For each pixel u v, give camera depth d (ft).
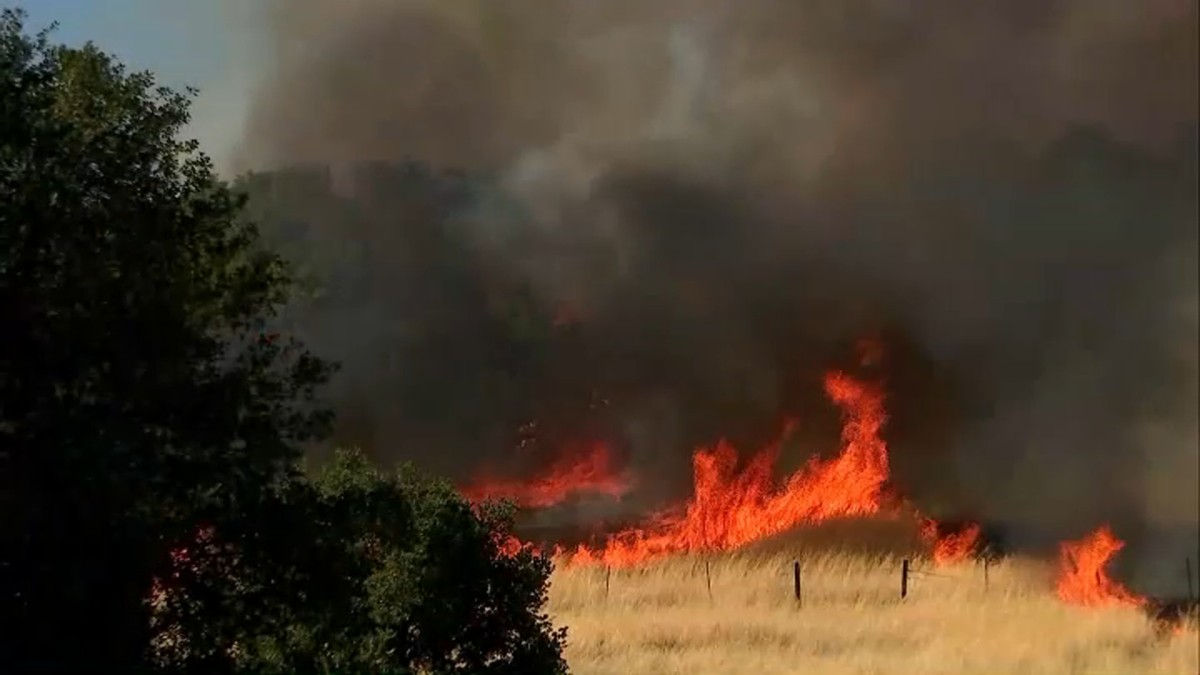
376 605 109.81
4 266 85.40
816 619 190.70
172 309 94.32
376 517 106.01
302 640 98.78
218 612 95.86
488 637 114.62
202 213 100.22
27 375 87.20
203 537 96.07
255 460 97.40
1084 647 153.48
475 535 115.14
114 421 88.89
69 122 90.68
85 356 88.99
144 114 96.43
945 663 153.48
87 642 88.38
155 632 94.38
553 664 117.19
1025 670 147.02
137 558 87.10
